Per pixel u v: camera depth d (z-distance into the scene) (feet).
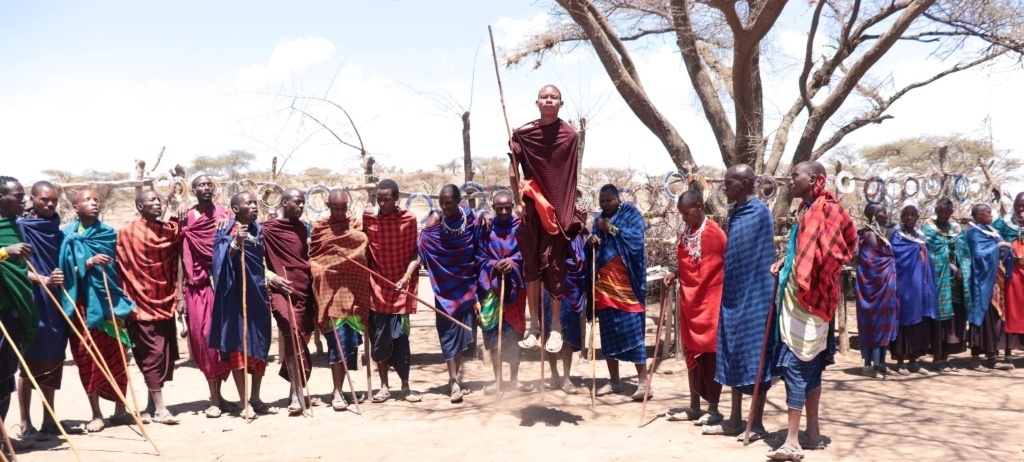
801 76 41.70
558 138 17.43
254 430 20.45
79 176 61.87
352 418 21.75
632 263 23.57
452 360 23.84
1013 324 28.78
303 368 22.41
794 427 16.96
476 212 28.25
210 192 22.29
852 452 17.39
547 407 22.70
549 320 24.07
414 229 23.84
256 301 21.79
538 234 18.01
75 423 21.38
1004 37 40.04
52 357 19.48
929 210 37.14
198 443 19.19
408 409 22.82
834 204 16.75
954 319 29.40
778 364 17.29
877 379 26.76
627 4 43.57
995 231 29.04
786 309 16.99
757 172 41.65
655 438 18.95
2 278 18.01
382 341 23.44
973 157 59.16
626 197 31.07
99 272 20.18
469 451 17.76
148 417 22.00
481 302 24.50
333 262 22.79
